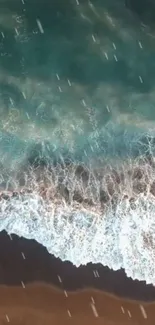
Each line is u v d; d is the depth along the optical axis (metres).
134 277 11.55
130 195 12.38
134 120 14.23
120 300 11.29
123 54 15.69
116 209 12.20
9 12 16.00
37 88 14.70
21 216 11.88
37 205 12.03
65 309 11.05
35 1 16.23
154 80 15.33
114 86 15.09
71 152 13.19
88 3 16.36
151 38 15.97
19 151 13.06
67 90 14.80
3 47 15.45
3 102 14.22
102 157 13.09
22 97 14.41
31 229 11.78
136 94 14.96
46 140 13.41
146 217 12.18
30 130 13.62
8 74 14.92
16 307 10.96
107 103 14.62
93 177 12.61
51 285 11.28
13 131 13.52
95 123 14.04
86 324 10.98
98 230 11.95
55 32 15.87
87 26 16.03
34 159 12.93
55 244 11.70
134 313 11.18
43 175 12.59
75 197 12.27
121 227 12.04
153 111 14.53
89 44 15.78
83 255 11.67
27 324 10.86
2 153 12.96
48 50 15.55
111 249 11.81
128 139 13.63
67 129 13.80
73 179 12.54
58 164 12.86
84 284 11.37
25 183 12.38
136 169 12.82
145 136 13.73
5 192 12.14
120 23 16.14
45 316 10.96
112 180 12.58
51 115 14.10
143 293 11.41
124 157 13.14
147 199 12.34
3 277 11.24
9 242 11.59
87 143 13.49
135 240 11.97
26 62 15.27
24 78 14.88
